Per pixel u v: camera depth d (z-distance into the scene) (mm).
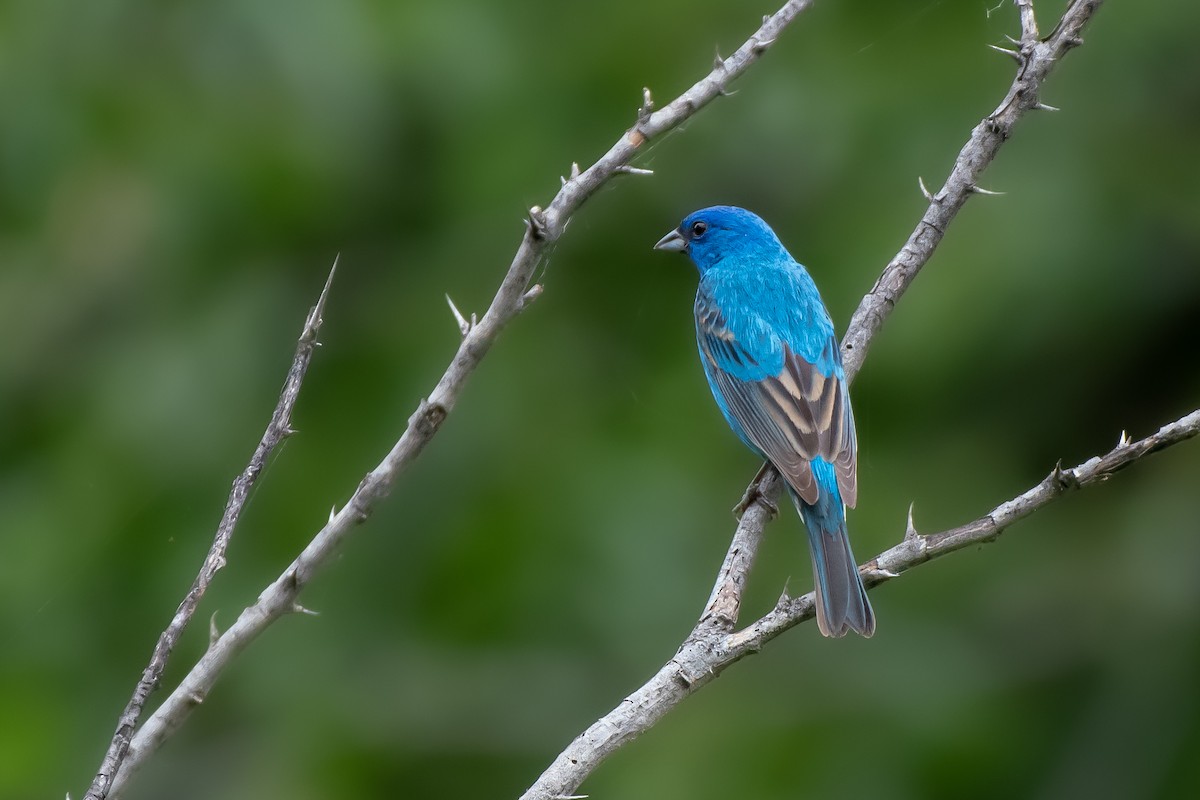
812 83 12734
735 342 9336
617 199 12859
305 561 4961
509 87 12664
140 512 11570
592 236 12914
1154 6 12344
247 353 12305
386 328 12445
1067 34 7570
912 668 11594
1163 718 11461
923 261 8078
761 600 11664
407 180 12742
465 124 12617
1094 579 12047
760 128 12688
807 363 8984
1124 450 5398
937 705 11414
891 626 11844
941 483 11859
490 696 11352
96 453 11836
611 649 11328
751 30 12797
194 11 12383
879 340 11750
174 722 4895
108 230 12617
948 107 12312
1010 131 7730
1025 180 12008
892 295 8109
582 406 12266
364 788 11047
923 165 12164
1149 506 12188
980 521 5520
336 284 12625
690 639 6367
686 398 12305
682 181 12789
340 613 11594
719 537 11625
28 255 12523
